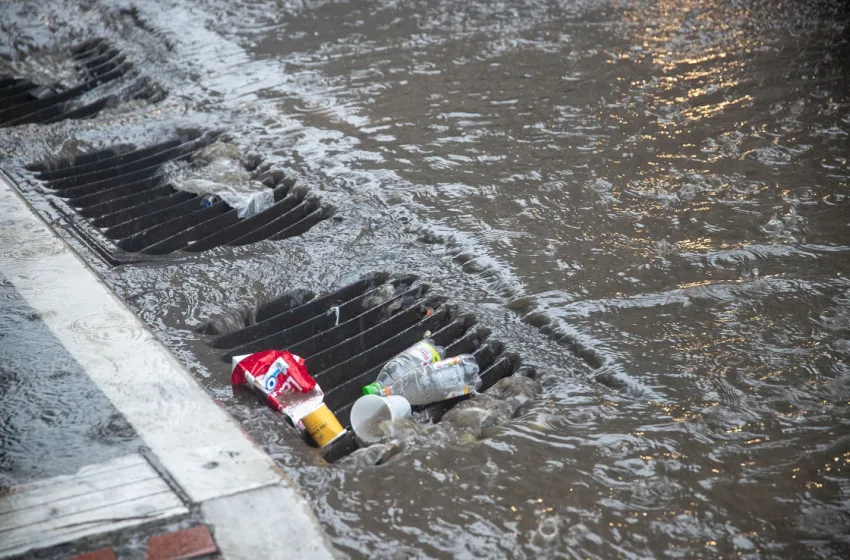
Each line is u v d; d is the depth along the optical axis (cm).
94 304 364
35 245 416
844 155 521
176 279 409
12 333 340
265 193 503
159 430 285
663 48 721
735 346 346
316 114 611
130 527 243
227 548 238
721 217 453
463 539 251
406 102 626
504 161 528
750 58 693
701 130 564
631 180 498
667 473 278
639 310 374
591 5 838
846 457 283
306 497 268
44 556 232
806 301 374
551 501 266
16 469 266
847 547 247
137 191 534
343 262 428
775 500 266
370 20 812
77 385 308
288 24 809
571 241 435
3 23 826
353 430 309
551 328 367
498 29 778
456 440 300
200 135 595
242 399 324
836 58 685
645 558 245
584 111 601
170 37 780
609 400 320
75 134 589
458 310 385
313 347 375
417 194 490
